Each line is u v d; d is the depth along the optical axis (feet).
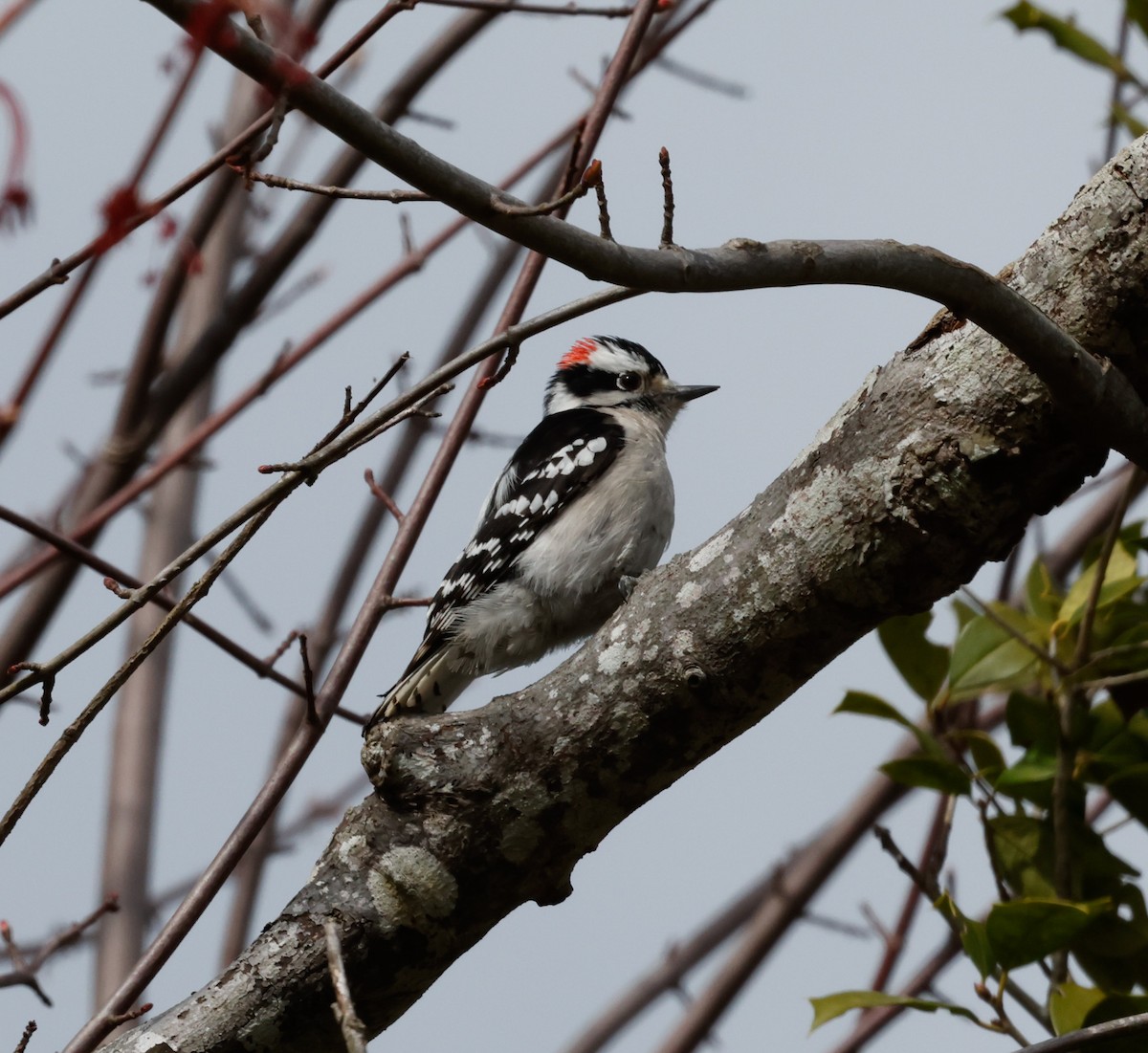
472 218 19.93
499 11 38.22
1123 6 40.29
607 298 21.90
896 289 22.09
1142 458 23.48
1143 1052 27.17
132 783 46.62
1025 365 22.99
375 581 33.40
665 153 20.68
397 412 22.25
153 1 16.97
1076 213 24.00
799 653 24.38
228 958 45.09
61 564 40.57
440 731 25.20
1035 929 27.61
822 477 24.18
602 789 24.90
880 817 46.21
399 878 24.75
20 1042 21.84
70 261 25.58
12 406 31.81
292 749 31.09
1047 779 31.60
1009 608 34.06
